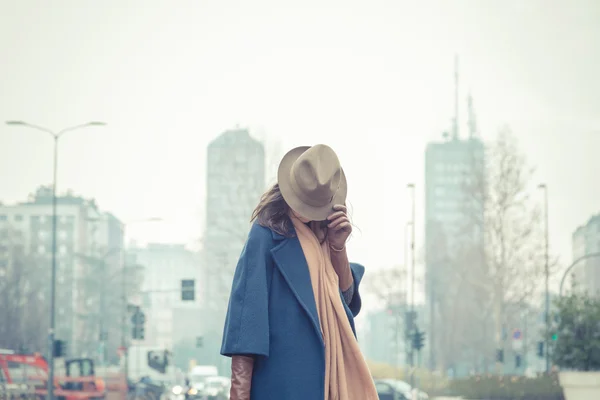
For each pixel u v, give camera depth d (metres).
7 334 94.50
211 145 135.50
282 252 3.35
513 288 68.25
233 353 3.22
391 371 72.31
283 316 3.28
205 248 88.56
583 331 30.66
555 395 31.16
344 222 3.44
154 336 149.88
